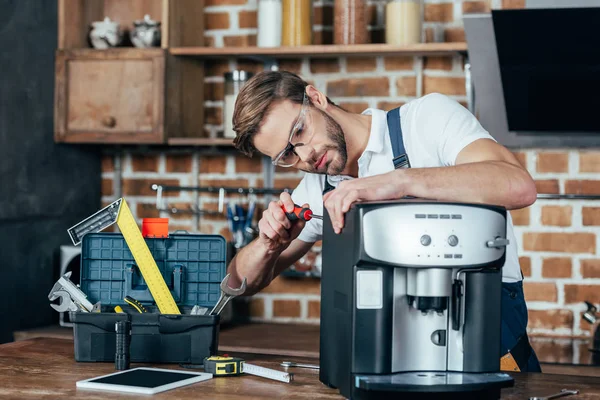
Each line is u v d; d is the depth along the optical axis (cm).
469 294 153
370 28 342
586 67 286
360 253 146
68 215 352
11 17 315
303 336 315
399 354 152
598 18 269
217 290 202
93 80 336
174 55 337
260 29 332
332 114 203
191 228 365
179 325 186
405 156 201
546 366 271
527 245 331
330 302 163
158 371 174
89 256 203
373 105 345
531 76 295
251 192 352
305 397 153
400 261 145
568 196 322
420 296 149
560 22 273
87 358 188
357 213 147
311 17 330
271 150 195
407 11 316
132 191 372
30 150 326
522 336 209
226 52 328
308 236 225
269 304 356
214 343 188
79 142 338
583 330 326
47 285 338
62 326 331
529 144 322
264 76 194
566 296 328
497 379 148
